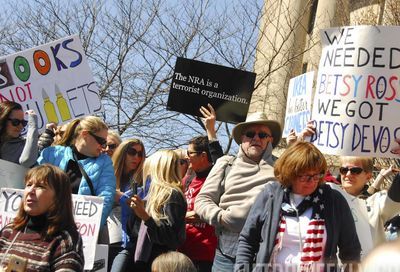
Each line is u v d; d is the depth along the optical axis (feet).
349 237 19.70
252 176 24.57
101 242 25.30
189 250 27.09
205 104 32.89
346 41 25.23
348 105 24.95
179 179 25.07
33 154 25.49
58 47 30.35
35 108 30.27
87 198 24.13
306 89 26.66
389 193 22.94
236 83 32.91
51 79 30.32
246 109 32.91
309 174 19.42
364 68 24.95
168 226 24.17
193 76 32.86
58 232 18.37
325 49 25.67
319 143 25.29
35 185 18.43
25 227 18.58
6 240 18.56
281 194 19.89
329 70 25.44
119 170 27.66
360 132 24.79
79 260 18.30
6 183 25.30
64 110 30.32
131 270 25.72
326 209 19.67
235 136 25.75
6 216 24.14
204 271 26.99
